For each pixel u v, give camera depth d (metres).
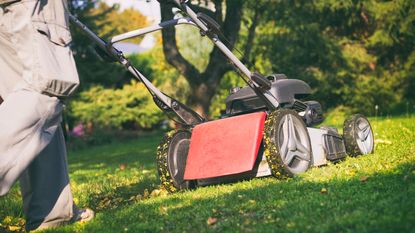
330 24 13.04
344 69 12.43
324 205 2.68
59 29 2.80
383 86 12.59
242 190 3.17
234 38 8.38
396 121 6.82
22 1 2.74
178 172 3.52
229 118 3.43
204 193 3.29
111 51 3.39
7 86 2.86
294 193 2.97
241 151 3.31
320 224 2.45
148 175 4.72
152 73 15.94
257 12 8.70
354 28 13.05
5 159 2.61
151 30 3.40
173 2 3.39
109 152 10.05
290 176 3.35
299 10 10.35
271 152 3.32
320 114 3.89
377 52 12.92
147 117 14.70
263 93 3.51
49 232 2.83
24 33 2.73
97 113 14.01
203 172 3.35
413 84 12.59
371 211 2.51
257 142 3.32
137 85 15.05
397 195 2.66
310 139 3.63
